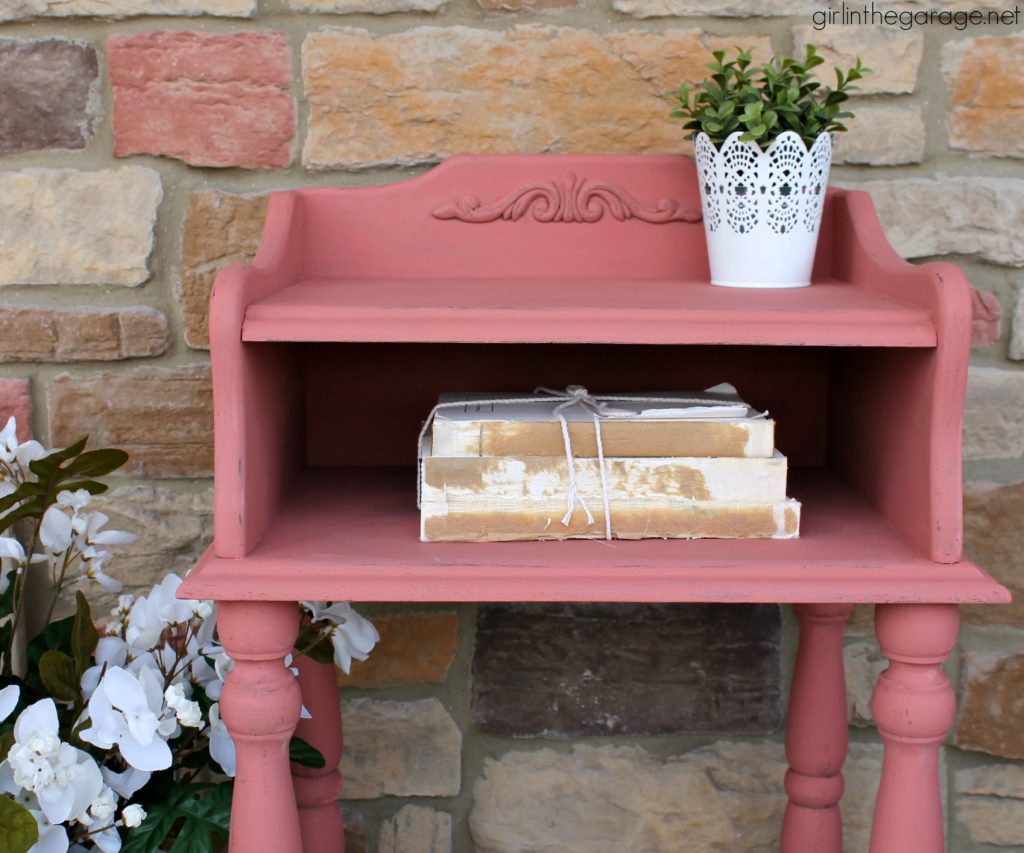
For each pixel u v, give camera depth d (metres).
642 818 1.50
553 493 1.05
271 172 1.40
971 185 1.42
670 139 1.41
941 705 1.01
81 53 1.37
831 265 1.29
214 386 0.97
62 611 1.45
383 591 0.97
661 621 1.47
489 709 1.48
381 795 1.50
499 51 1.39
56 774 1.06
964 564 0.99
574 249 1.31
